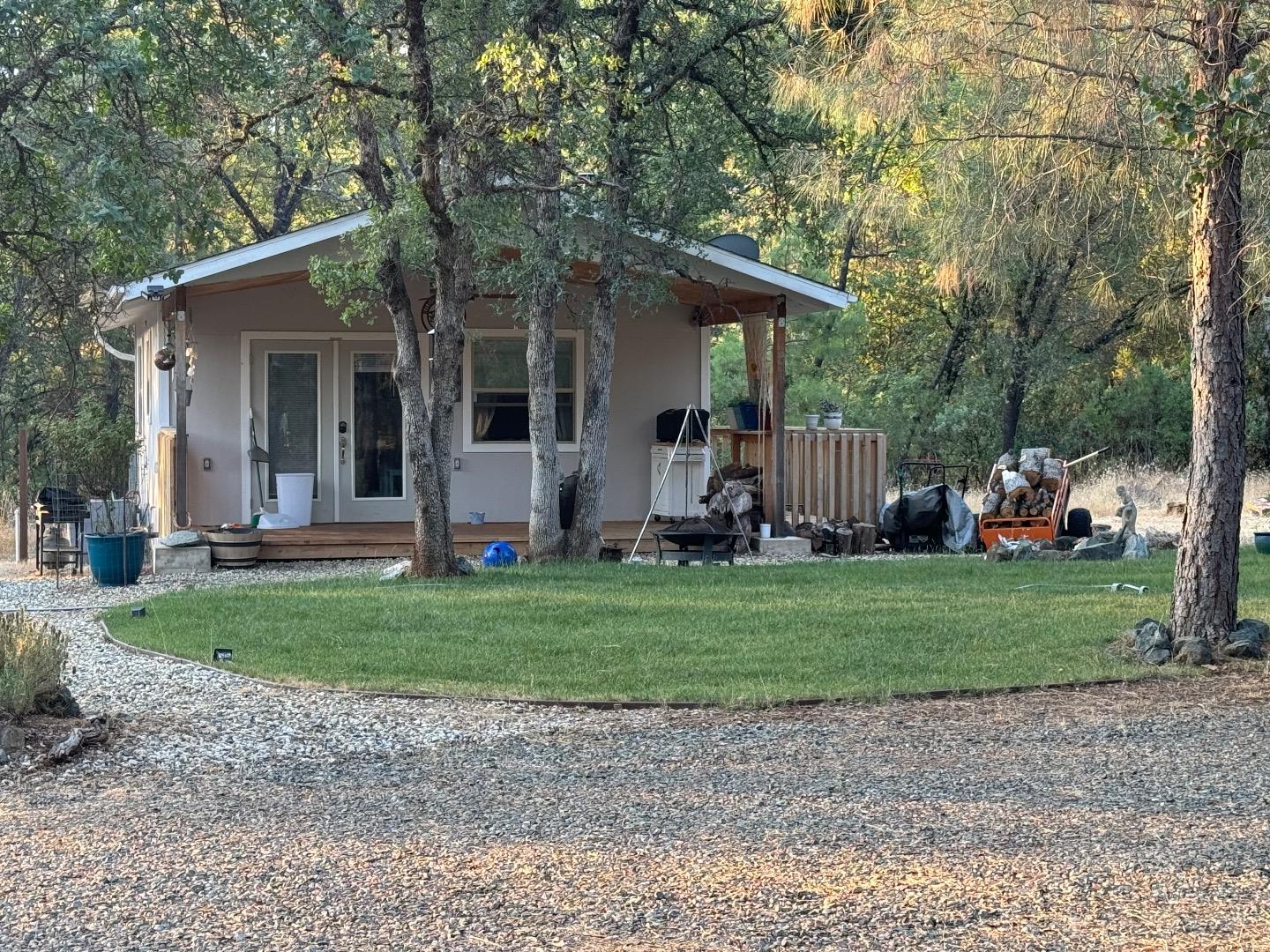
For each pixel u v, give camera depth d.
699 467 15.96
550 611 10.04
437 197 11.16
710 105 14.70
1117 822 5.00
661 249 13.79
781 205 16.20
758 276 14.53
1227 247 8.09
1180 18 7.83
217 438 15.12
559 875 4.51
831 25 9.68
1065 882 4.36
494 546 13.69
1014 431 25.34
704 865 4.59
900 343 29.14
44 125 9.70
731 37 13.88
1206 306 8.20
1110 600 10.42
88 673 8.19
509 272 13.10
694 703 7.23
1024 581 11.84
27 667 6.60
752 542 15.24
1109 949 3.85
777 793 5.48
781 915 4.14
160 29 9.27
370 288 13.14
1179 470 26.55
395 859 4.70
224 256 13.24
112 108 9.81
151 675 8.10
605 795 5.50
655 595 10.86
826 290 14.84
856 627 9.33
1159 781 5.59
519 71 9.99
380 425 15.86
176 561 13.50
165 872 4.61
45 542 14.30
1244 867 4.47
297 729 6.79
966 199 9.27
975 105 9.27
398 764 6.10
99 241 9.50
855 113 9.02
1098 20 7.99
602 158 13.42
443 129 11.13
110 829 5.12
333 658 8.46
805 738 6.48
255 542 13.70
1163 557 13.88
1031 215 8.99
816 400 25.20
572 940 3.98
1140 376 26.97
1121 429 27.36
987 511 15.10
